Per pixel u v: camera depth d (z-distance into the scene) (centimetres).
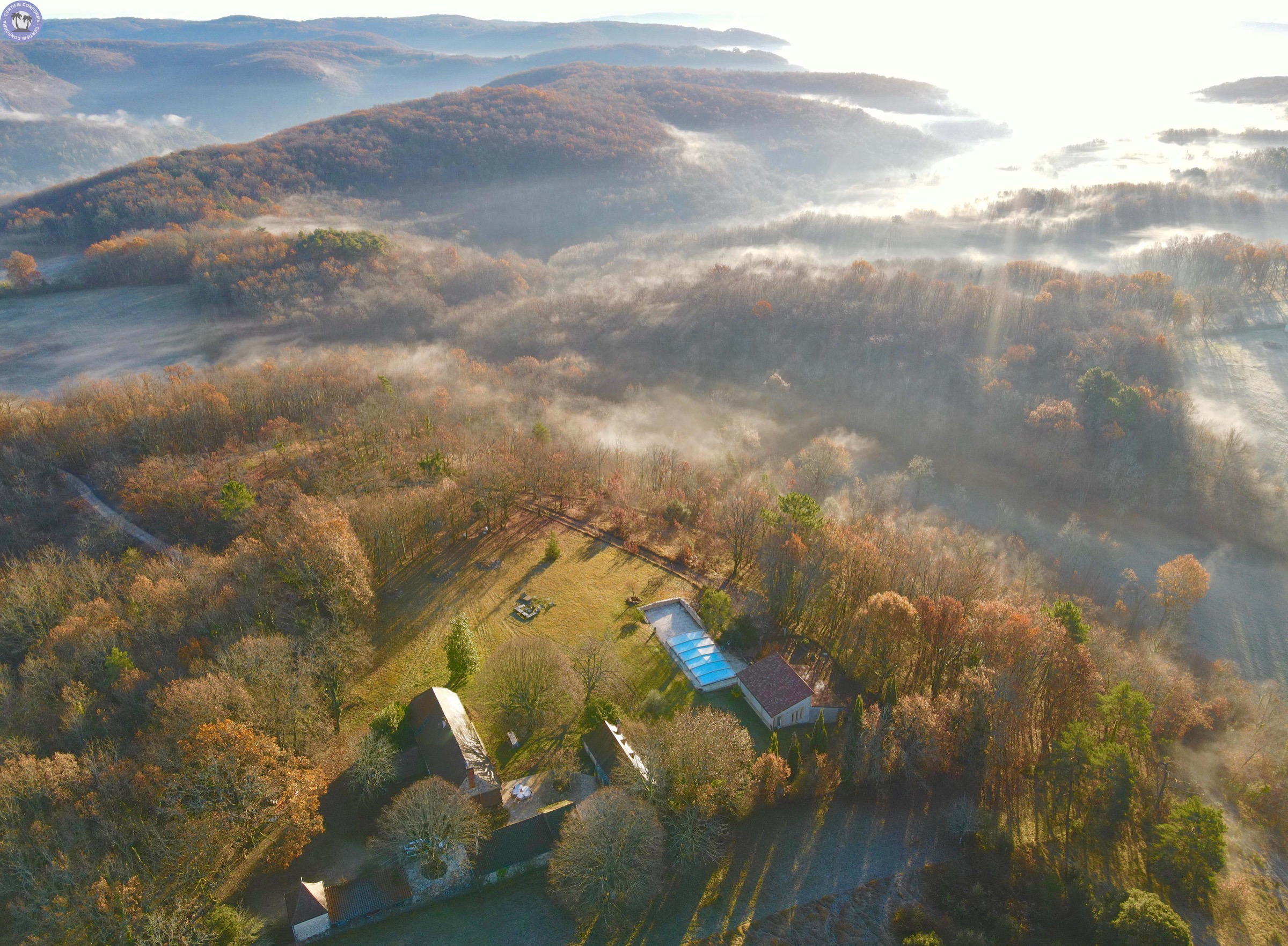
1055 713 9681
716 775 7981
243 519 11719
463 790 7656
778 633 11288
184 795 6969
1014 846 8444
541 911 7225
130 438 14875
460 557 12631
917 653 10619
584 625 11069
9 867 6394
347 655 9231
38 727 8019
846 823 8619
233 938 6394
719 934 7288
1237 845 8912
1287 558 16275
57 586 10344
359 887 7044
